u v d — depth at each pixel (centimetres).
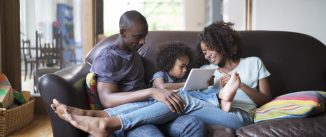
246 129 130
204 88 158
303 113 130
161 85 161
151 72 182
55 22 302
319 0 262
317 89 181
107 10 291
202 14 363
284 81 182
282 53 186
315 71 183
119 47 148
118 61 144
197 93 151
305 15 265
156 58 182
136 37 143
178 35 193
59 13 300
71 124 128
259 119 143
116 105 136
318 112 133
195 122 126
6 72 278
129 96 136
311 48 188
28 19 296
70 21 296
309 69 183
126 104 136
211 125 137
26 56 299
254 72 167
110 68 141
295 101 136
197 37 189
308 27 266
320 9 263
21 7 288
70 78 141
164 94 134
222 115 142
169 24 347
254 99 158
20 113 240
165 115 130
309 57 185
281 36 191
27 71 300
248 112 152
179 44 176
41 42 304
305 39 191
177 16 352
